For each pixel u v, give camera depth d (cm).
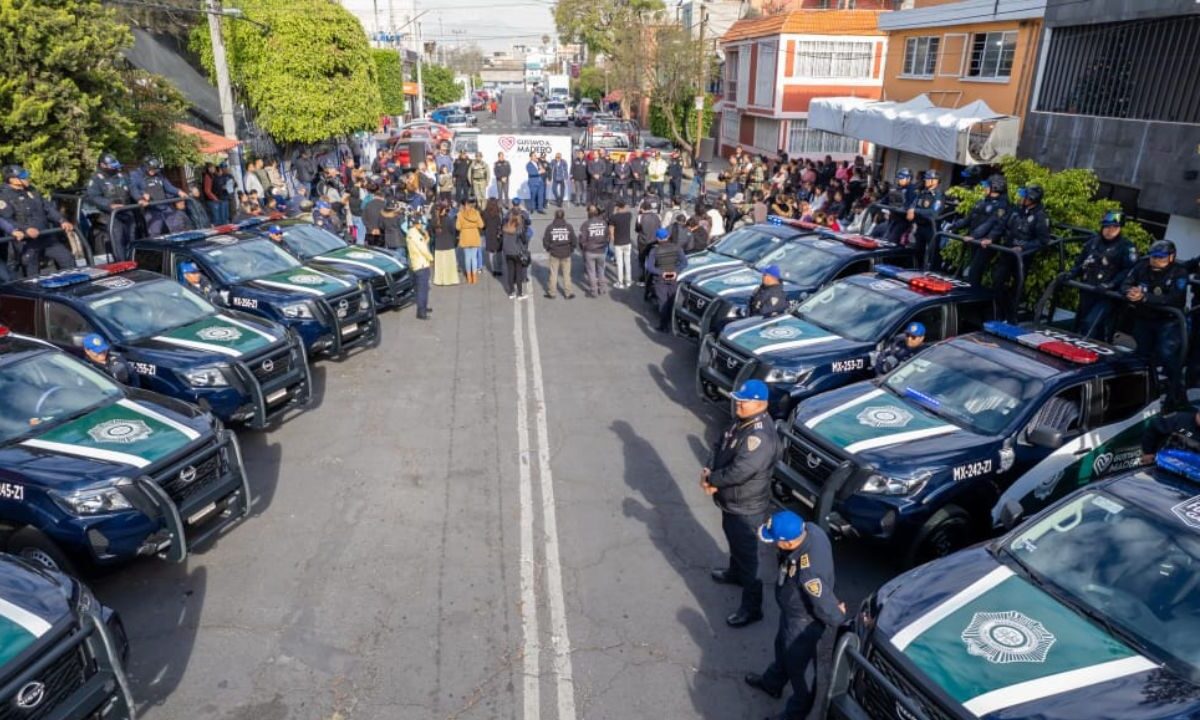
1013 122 1555
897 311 859
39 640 396
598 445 855
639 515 718
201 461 613
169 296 881
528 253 1431
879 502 590
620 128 3453
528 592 604
